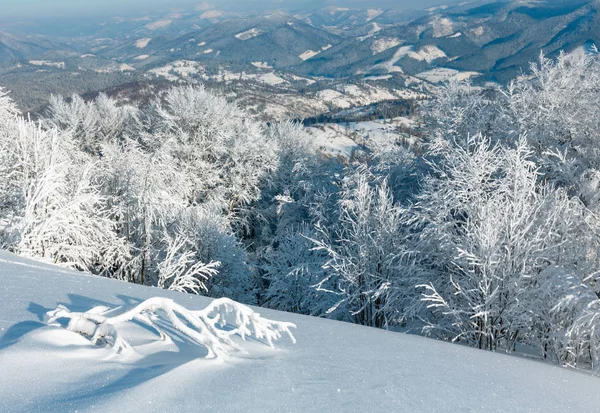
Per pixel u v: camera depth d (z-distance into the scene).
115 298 3.50
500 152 12.49
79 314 2.42
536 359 8.04
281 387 2.04
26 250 9.55
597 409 3.09
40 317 2.53
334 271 12.81
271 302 15.44
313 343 3.19
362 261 11.73
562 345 7.89
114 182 16.00
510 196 10.29
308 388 2.10
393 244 11.85
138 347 2.35
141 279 15.54
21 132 12.12
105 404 1.54
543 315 8.08
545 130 13.20
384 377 2.53
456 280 9.67
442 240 10.83
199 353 2.45
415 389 2.44
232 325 3.52
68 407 1.50
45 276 3.81
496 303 8.79
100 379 1.80
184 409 1.64
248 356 2.52
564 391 3.41
